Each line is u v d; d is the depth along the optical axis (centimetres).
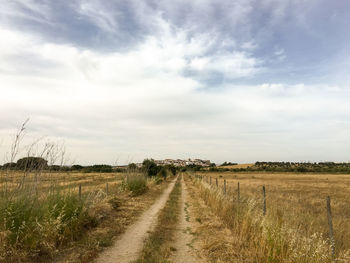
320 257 524
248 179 5556
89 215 920
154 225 988
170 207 1439
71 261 576
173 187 3031
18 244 572
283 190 2705
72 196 870
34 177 702
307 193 2403
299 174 8588
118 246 720
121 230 884
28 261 551
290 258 532
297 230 669
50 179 795
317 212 1298
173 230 937
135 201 1556
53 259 588
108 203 1258
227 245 705
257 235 695
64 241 695
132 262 589
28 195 668
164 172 4275
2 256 525
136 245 733
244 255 634
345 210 1393
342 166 11306
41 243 612
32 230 621
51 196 775
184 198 1952
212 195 1498
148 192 2123
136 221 1050
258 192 2356
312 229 782
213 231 886
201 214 1223
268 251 582
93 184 1878
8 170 655
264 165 13788
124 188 1880
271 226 645
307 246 550
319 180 5084
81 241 716
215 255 647
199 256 651
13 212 595
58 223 691
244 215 886
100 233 816
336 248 630
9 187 648
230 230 874
